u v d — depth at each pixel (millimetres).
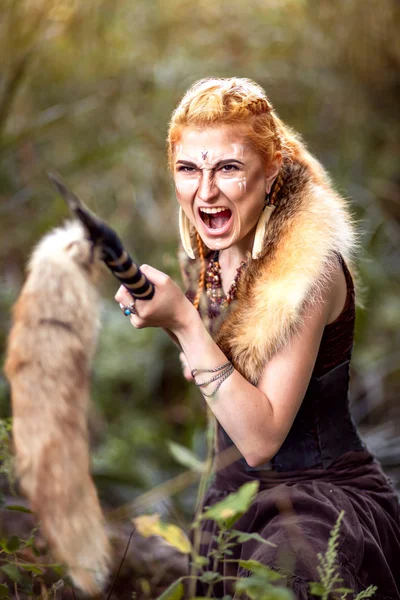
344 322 2924
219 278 3088
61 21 7305
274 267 2799
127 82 8250
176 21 8695
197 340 2711
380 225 6922
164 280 2691
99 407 6609
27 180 7766
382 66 8773
